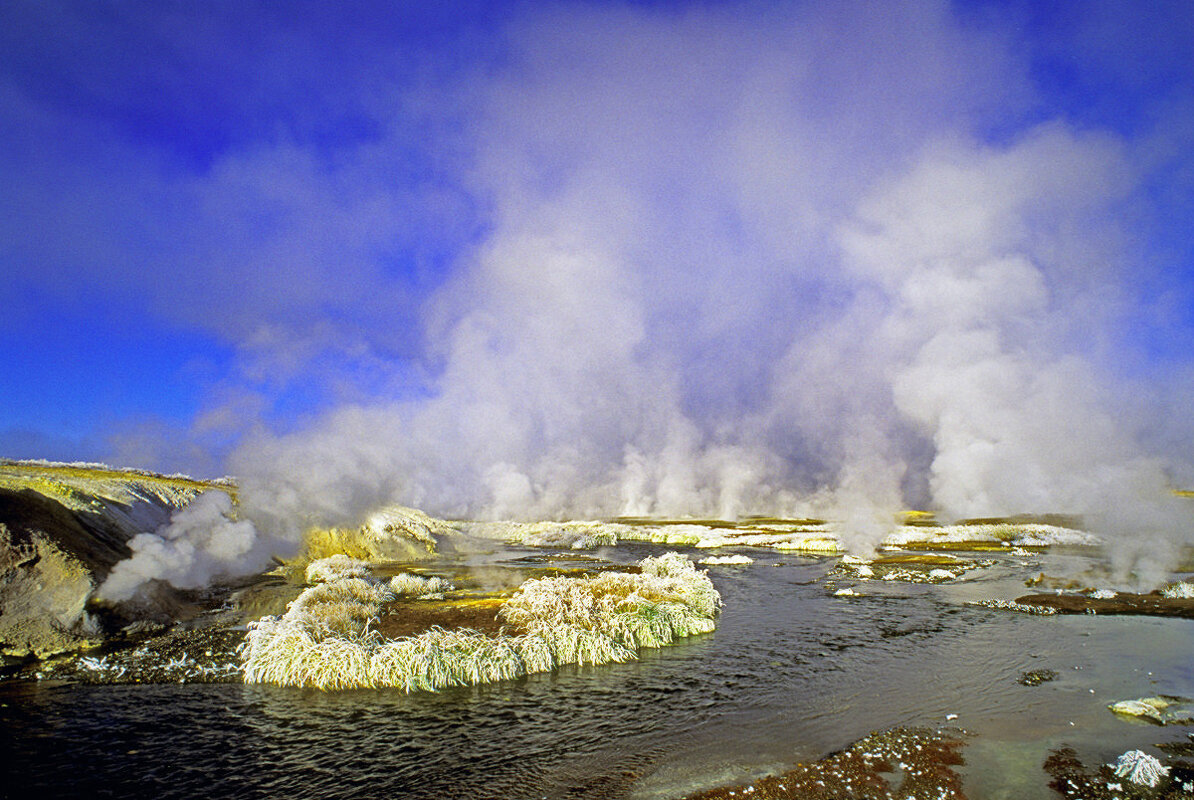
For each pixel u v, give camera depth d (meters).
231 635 21.77
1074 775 12.04
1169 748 13.26
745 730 14.46
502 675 18.03
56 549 21.27
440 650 18.05
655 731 14.39
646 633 21.80
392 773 12.35
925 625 24.94
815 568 42.03
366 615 22.56
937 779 11.93
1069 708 15.76
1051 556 46.72
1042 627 24.52
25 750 13.19
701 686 17.48
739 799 11.27
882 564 43.25
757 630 24.12
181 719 14.92
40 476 29.86
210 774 12.26
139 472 45.47
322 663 17.47
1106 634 23.33
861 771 12.30
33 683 17.12
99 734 14.02
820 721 15.02
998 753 13.09
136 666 18.50
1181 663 19.66
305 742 13.73
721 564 43.88
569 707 15.87
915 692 17.05
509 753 13.24
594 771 12.44
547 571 37.44
